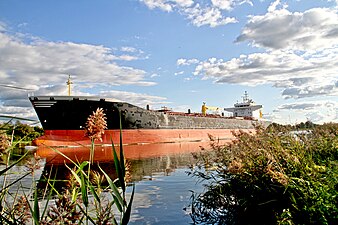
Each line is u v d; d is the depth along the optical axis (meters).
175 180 11.38
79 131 35.09
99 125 2.32
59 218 2.05
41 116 34.81
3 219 2.17
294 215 4.41
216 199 7.19
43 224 2.01
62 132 34.84
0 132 2.16
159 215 6.52
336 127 9.30
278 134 7.41
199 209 6.86
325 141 7.92
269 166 4.89
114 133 38.47
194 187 9.81
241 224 5.45
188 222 5.97
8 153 2.23
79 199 2.60
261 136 7.27
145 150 29.59
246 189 6.16
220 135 61.31
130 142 39.94
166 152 26.61
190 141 52.47
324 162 6.20
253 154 6.37
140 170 14.55
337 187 4.55
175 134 48.97
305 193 4.30
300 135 7.52
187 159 19.72
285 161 5.53
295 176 4.93
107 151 28.19
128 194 8.79
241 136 7.61
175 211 6.79
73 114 34.81
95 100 35.69
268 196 5.58
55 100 34.72
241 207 6.15
